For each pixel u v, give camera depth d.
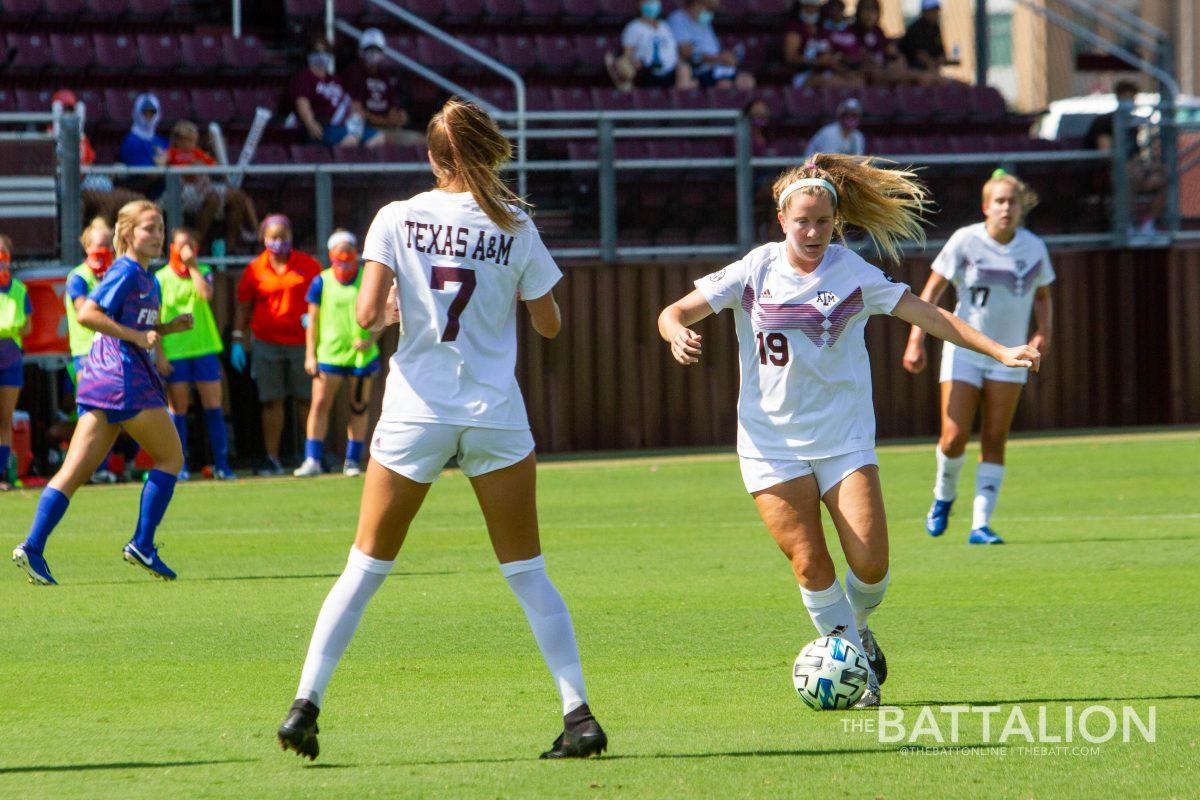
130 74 69.81
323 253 59.66
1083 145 70.56
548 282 18.38
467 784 16.58
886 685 21.64
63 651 24.84
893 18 122.88
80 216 56.47
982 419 36.19
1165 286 66.88
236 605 29.12
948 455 36.22
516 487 17.92
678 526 40.38
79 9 71.19
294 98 67.00
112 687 22.14
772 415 20.39
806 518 20.33
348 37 75.00
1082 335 66.44
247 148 61.88
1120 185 66.25
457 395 17.70
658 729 19.19
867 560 19.88
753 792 16.20
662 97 71.62
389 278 17.88
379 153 66.31
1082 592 29.17
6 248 48.97
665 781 16.64
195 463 57.66
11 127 64.38
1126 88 70.50
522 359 61.59
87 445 30.91
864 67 78.44
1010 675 22.14
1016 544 35.78
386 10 75.56
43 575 30.59
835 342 20.06
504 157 18.28
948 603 28.25
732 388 63.72
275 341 55.22
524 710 20.41
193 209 58.41
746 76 75.94
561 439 61.97
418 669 23.19
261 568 33.91
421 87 74.06
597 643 25.02
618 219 62.94
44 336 55.41
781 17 81.00
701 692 21.38
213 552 36.44
